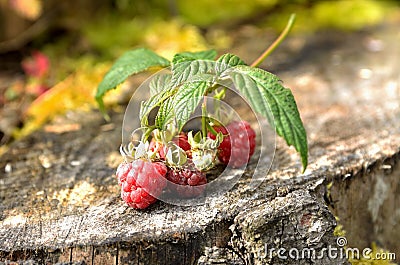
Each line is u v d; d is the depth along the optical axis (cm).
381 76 51
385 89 49
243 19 65
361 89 49
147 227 37
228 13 66
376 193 42
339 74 52
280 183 39
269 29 62
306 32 60
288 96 36
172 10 63
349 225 42
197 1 68
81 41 61
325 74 52
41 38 63
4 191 41
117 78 42
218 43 58
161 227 37
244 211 38
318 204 38
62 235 37
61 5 62
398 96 48
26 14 59
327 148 42
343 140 43
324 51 56
